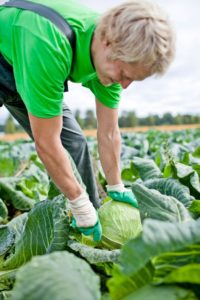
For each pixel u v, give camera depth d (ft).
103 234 9.70
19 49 9.28
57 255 6.22
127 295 6.27
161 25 8.04
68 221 9.16
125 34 7.99
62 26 8.98
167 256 6.19
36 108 9.02
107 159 11.46
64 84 10.07
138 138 57.77
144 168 15.19
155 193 8.86
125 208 9.98
